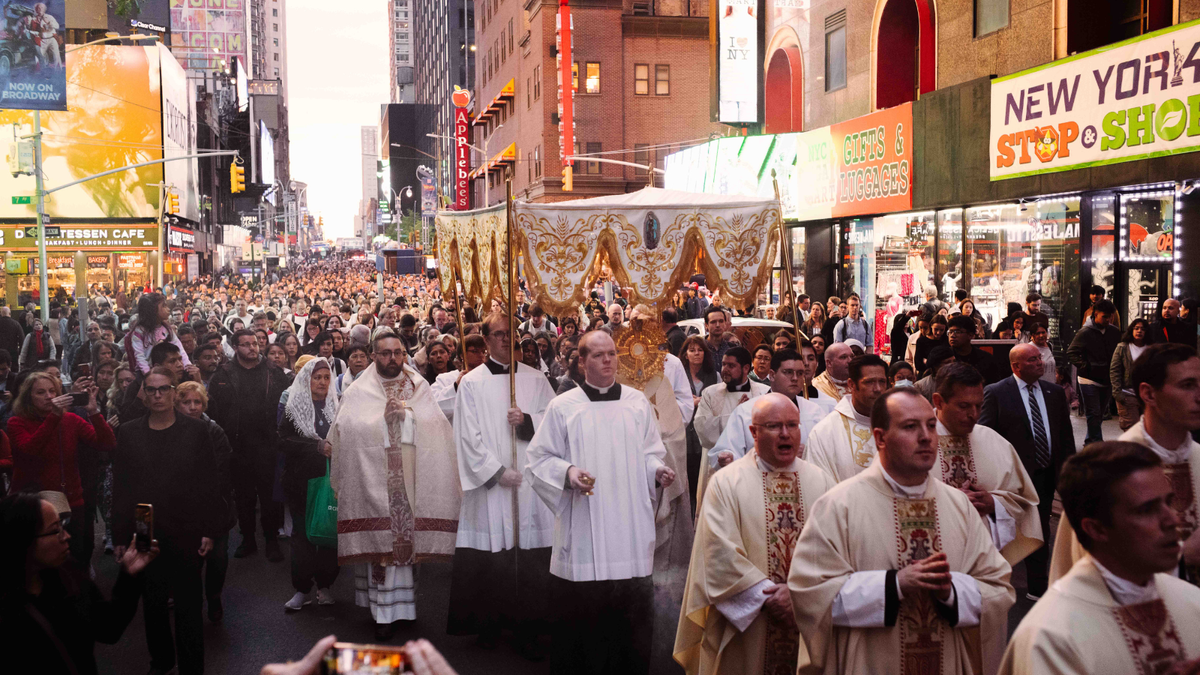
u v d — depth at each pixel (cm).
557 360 1154
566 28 5244
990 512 473
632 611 570
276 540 917
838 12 2416
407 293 3888
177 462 591
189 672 587
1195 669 251
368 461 695
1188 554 375
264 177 11569
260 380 928
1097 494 262
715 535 445
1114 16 1589
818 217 2388
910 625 367
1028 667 264
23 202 3034
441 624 718
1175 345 393
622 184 5616
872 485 386
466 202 8006
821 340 1144
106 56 5338
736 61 2936
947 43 1956
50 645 333
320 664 193
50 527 339
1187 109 1284
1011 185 1667
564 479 560
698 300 2028
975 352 966
